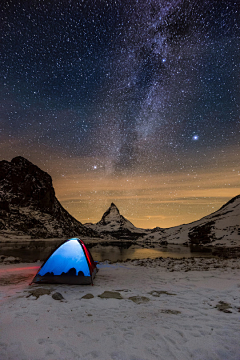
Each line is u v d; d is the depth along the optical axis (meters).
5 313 4.77
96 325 4.29
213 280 8.68
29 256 21.36
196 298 6.25
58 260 8.44
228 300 5.98
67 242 9.10
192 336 3.86
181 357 3.22
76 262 8.41
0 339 3.59
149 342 3.64
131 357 3.19
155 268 12.54
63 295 6.43
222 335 3.91
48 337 3.73
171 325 4.33
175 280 8.87
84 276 8.05
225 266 12.80
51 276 8.08
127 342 3.62
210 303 5.77
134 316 4.82
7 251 27.72
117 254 26.77
